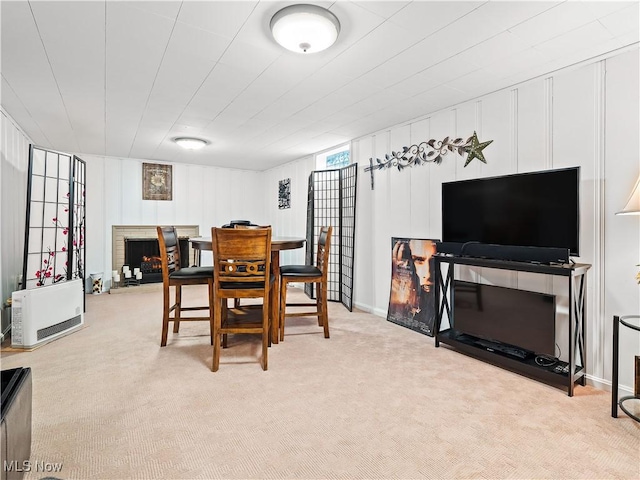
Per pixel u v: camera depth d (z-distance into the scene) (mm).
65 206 3994
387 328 3701
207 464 1554
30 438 1554
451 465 1563
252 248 2568
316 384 2361
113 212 5875
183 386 2311
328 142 4867
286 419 1927
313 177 5441
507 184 2705
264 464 1559
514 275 2900
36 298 3023
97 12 1864
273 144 4992
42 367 2602
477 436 1785
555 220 2426
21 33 2066
